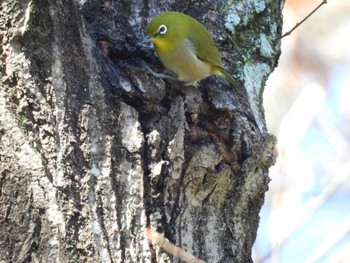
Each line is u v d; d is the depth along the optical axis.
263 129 8.91
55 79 7.09
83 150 7.05
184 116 7.88
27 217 6.77
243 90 9.09
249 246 8.30
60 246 6.71
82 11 8.44
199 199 7.91
